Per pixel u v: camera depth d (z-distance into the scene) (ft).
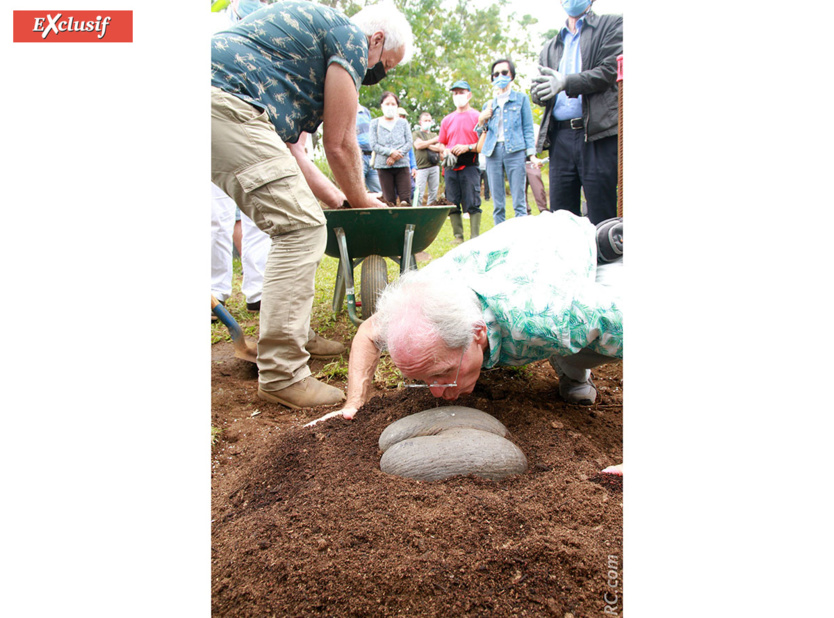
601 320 6.52
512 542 5.40
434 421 6.82
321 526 5.62
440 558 5.22
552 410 8.86
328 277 18.53
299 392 9.56
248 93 8.54
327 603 4.94
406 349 6.22
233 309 15.21
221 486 7.15
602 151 14.25
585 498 5.93
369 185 25.46
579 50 14.44
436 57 30.25
